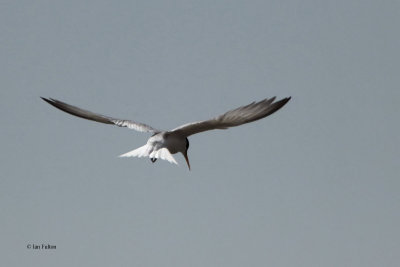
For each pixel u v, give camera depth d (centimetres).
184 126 1595
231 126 1559
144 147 1577
